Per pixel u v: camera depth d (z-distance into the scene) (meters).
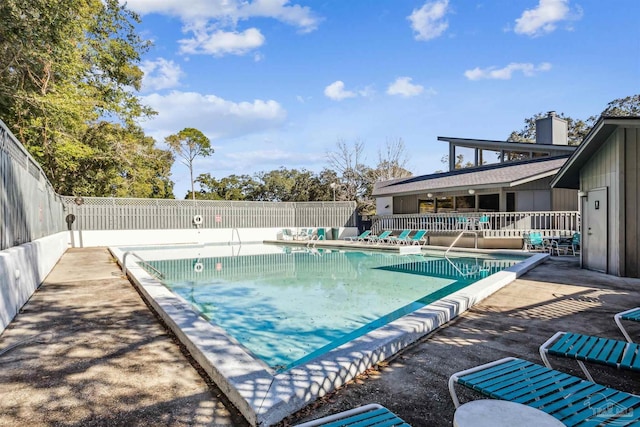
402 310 6.99
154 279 7.38
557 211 14.68
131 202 20.31
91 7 18.06
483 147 21.14
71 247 18.45
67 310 5.65
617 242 8.13
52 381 3.20
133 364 3.58
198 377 3.29
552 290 6.81
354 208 23.98
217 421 2.57
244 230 23.00
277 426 2.52
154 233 20.75
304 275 11.15
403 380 3.17
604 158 8.56
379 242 19.19
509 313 5.30
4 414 2.67
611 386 3.02
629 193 7.90
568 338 3.19
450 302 5.31
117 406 2.78
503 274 7.79
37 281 7.43
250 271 12.05
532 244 13.81
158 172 33.47
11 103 12.59
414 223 18.75
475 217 16.16
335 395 2.92
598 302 5.86
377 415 2.16
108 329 4.70
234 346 3.65
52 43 11.50
